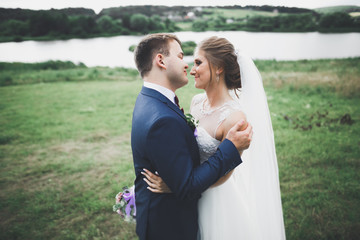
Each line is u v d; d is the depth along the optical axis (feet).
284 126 18.29
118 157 15.07
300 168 12.47
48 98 30.60
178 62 4.59
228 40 5.40
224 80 5.51
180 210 4.72
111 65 74.69
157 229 4.67
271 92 29.30
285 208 9.60
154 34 4.66
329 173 11.80
